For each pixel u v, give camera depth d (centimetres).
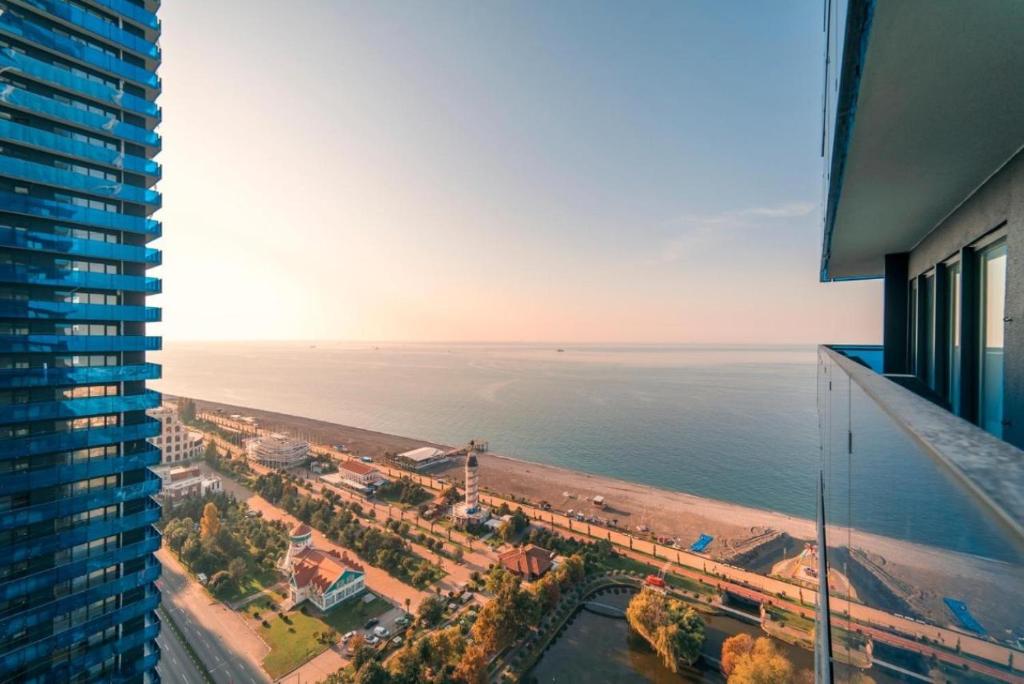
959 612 342
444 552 8156
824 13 1173
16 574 3631
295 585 6612
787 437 18912
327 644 5744
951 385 1259
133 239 4459
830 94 981
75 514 3938
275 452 13950
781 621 6078
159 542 4381
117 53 4369
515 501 11475
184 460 13800
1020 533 220
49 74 3903
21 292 3791
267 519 9812
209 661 5481
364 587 6912
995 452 345
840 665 855
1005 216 869
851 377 853
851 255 1841
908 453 468
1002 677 285
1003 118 748
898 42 630
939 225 1292
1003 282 946
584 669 5453
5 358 3688
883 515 579
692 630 5478
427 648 5000
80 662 3844
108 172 4300
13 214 3788
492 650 5356
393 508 10650
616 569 7644
